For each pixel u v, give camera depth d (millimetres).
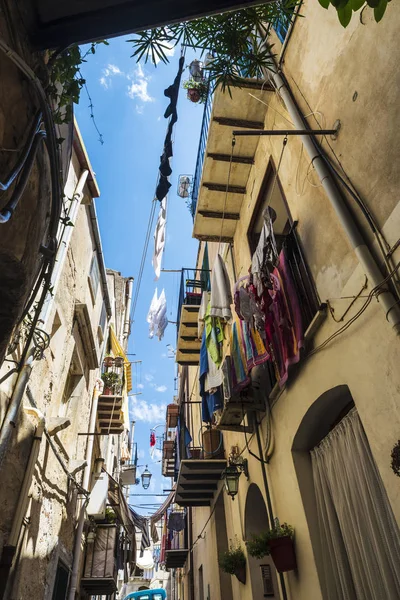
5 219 2061
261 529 7305
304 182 5078
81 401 9234
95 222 9867
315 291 4715
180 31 3578
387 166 3422
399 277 3199
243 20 3572
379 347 3373
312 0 4816
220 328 8312
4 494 4297
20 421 4758
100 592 10891
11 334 2979
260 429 6680
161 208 5641
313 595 4332
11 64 2283
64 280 7434
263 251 5484
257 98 6113
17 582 4641
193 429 16500
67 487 7488
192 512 16531
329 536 4320
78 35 2428
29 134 2410
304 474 4930
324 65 4520
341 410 4699
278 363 5234
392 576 3277
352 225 3727
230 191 7848
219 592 9555
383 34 3555
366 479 3598
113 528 11031
